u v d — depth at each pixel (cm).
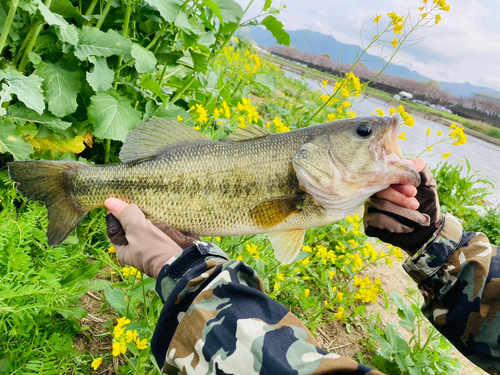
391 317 71
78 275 46
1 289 39
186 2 65
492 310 30
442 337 57
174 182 37
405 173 34
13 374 37
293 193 38
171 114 68
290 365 19
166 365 22
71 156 63
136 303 48
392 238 35
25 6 49
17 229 45
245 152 38
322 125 40
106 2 64
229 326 21
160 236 29
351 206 38
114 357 46
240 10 78
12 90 48
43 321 43
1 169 59
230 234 38
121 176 37
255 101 174
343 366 19
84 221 60
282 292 62
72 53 58
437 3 73
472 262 32
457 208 142
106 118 57
